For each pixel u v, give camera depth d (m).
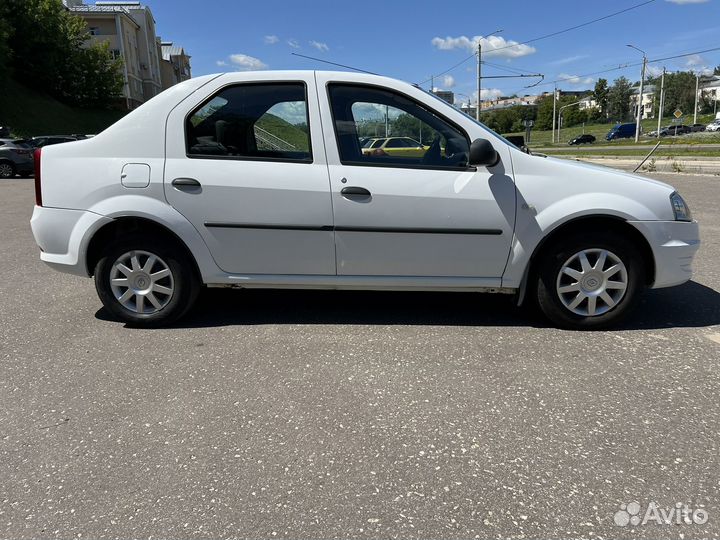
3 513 2.08
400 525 2.01
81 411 2.79
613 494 2.16
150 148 3.66
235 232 3.66
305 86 3.66
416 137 3.66
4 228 8.48
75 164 3.70
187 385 3.05
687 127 65.00
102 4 60.38
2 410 2.81
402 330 3.85
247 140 3.68
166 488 2.21
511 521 2.02
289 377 3.14
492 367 3.25
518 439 2.52
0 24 34.47
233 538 1.95
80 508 2.10
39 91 40.62
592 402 2.84
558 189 3.59
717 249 6.21
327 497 2.15
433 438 2.54
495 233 3.61
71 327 3.96
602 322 3.77
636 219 3.58
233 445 2.49
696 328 3.84
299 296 4.65
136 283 3.84
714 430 2.58
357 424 2.65
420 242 3.63
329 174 3.58
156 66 66.06
